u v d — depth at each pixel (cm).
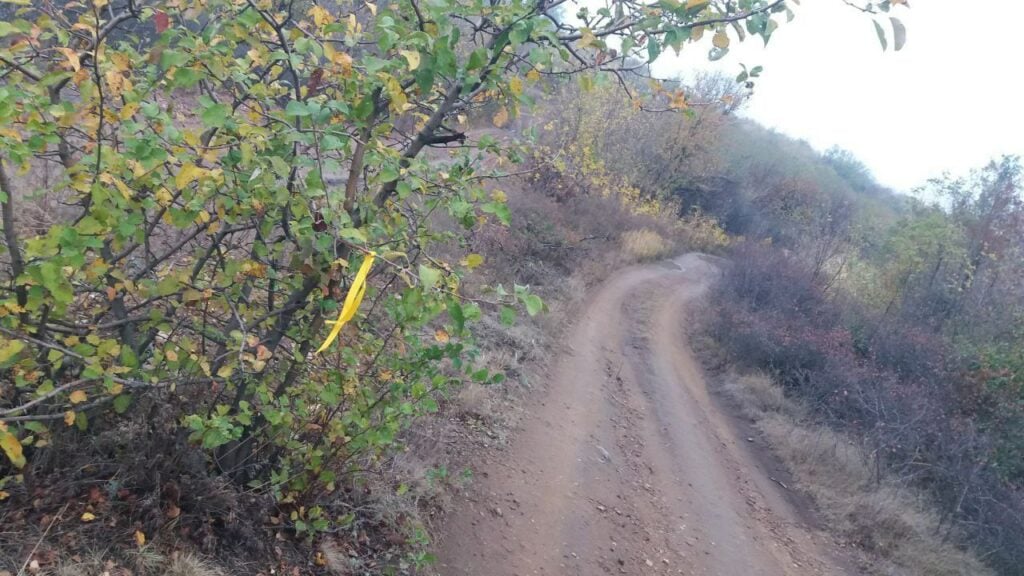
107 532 306
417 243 340
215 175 273
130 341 322
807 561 757
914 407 1173
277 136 295
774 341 1506
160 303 353
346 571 402
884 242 2742
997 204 2511
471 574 499
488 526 570
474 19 352
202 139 323
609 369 1222
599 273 1945
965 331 2012
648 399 1145
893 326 1816
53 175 491
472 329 1002
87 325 302
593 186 2472
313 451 366
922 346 1672
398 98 287
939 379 1508
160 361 318
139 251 382
